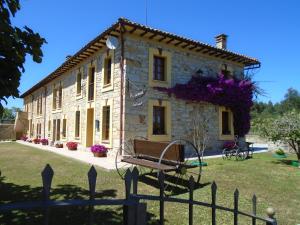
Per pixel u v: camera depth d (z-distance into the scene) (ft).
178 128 43.34
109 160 36.19
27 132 101.81
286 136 33.53
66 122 59.88
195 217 15.79
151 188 22.21
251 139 83.92
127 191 5.83
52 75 66.18
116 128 39.40
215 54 48.65
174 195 20.35
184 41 42.16
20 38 9.27
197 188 22.30
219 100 47.11
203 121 46.34
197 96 44.45
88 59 50.11
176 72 44.14
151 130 40.45
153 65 41.91
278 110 181.37
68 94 59.67
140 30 38.42
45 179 4.95
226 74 52.34
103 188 21.81
